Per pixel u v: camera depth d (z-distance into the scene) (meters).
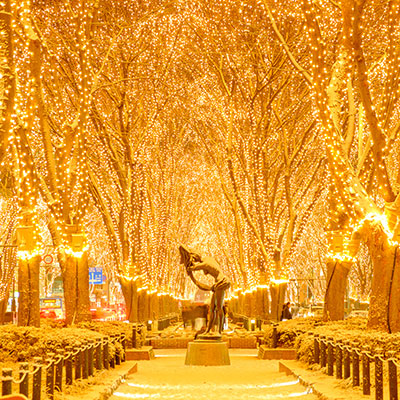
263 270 39.44
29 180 21.83
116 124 34.41
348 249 25.47
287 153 34.09
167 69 33.47
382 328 19.02
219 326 25.58
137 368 22.03
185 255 25.73
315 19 20.25
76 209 25.12
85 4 25.31
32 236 21.72
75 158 24.80
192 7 32.59
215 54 34.38
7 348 16.92
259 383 17.80
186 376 20.05
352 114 21.03
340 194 20.22
